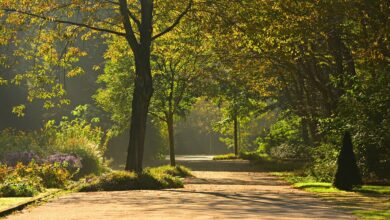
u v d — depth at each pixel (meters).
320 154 33.06
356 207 16.64
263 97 53.62
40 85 28.70
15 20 26.97
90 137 38.09
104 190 23.25
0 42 27.31
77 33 28.55
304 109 44.78
